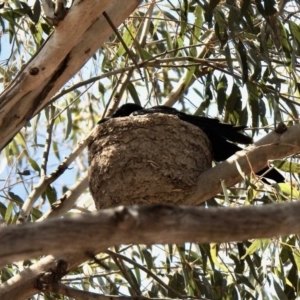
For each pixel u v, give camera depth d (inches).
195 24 392.8
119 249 398.3
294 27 374.3
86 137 391.9
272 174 344.2
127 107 426.6
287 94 403.2
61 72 291.9
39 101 289.6
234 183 306.7
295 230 142.6
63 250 139.6
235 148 385.7
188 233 140.3
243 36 365.1
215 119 381.4
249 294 379.9
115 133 360.8
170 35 463.5
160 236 140.3
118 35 295.1
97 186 347.9
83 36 293.6
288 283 360.2
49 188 399.5
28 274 307.6
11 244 137.2
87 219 138.6
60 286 304.2
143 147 348.5
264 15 342.3
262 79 399.5
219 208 143.6
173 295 376.5
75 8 273.1
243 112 406.6
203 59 382.9
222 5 381.7
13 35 415.2
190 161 348.2
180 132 361.4
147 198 329.1
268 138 299.3
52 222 138.8
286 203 143.9
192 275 374.3
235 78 361.1
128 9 301.4
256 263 385.1
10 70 423.2
